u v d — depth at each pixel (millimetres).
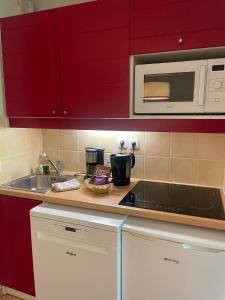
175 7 1271
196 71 1267
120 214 1391
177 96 1341
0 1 1670
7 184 1777
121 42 1401
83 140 2002
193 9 1239
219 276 1130
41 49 1596
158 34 1323
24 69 1666
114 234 1263
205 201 1452
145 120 1471
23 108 1724
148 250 1236
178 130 1410
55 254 1434
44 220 1422
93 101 1525
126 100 1449
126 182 1725
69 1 1886
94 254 1328
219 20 1205
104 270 1321
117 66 1434
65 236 1385
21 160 1947
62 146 2090
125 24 1377
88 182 1632
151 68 1360
